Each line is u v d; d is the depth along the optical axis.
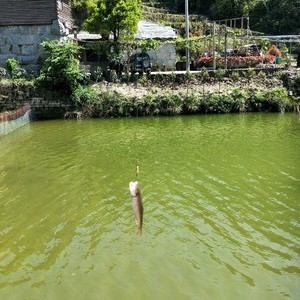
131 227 9.99
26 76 26.78
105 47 28.64
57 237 9.60
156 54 31.58
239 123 22.58
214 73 28.02
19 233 9.84
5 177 13.87
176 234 9.59
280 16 51.16
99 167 14.74
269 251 8.80
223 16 52.91
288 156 15.66
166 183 12.86
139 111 25.23
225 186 12.53
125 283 7.76
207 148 17.09
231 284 7.67
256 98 26.14
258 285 7.62
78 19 39.56
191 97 25.73
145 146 17.69
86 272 8.15
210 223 10.12
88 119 24.77
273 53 35.00
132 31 29.78
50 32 27.30
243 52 33.25
